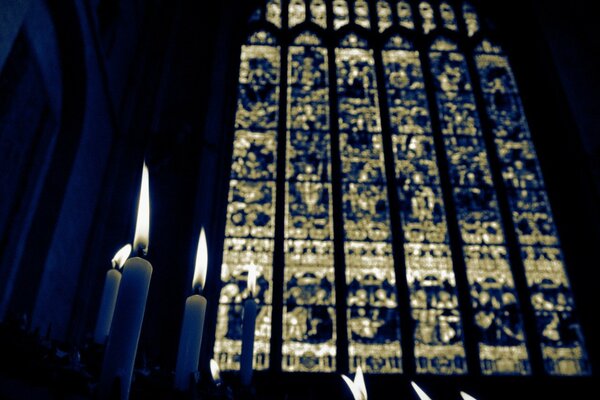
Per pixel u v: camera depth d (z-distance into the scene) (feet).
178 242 26.37
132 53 30.50
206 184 28.78
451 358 26.96
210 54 33.47
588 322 27.96
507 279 29.50
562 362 27.04
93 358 8.23
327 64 36.76
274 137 33.60
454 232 30.50
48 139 21.89
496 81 36.68
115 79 27.58
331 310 28.02
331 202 31.27
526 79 36.24
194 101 31.17
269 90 35.50
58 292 21.40
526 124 34.83
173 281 25.32
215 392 8.09
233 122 33.78
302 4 39.63
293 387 25.14
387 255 29.81
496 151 33.68
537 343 27.37
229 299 27.91
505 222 31.12
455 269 29.45
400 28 38.45
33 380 6.06
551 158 32.99
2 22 13.69
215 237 28.76
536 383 25.84
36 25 20.20
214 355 26.18
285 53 37.09
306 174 32.30
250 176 32.04
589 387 25.73
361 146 33.42
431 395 25.36
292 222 30.60
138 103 29.43
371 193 31.78
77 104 23.29
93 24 23.30
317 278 28.91
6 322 6.75
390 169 32.48
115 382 5.32
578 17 35.32
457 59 37.60
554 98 34.06
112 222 25.50
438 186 32.24
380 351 26.94
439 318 28.12
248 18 38.88
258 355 26.37
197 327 7.55
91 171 24.62
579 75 33.65
